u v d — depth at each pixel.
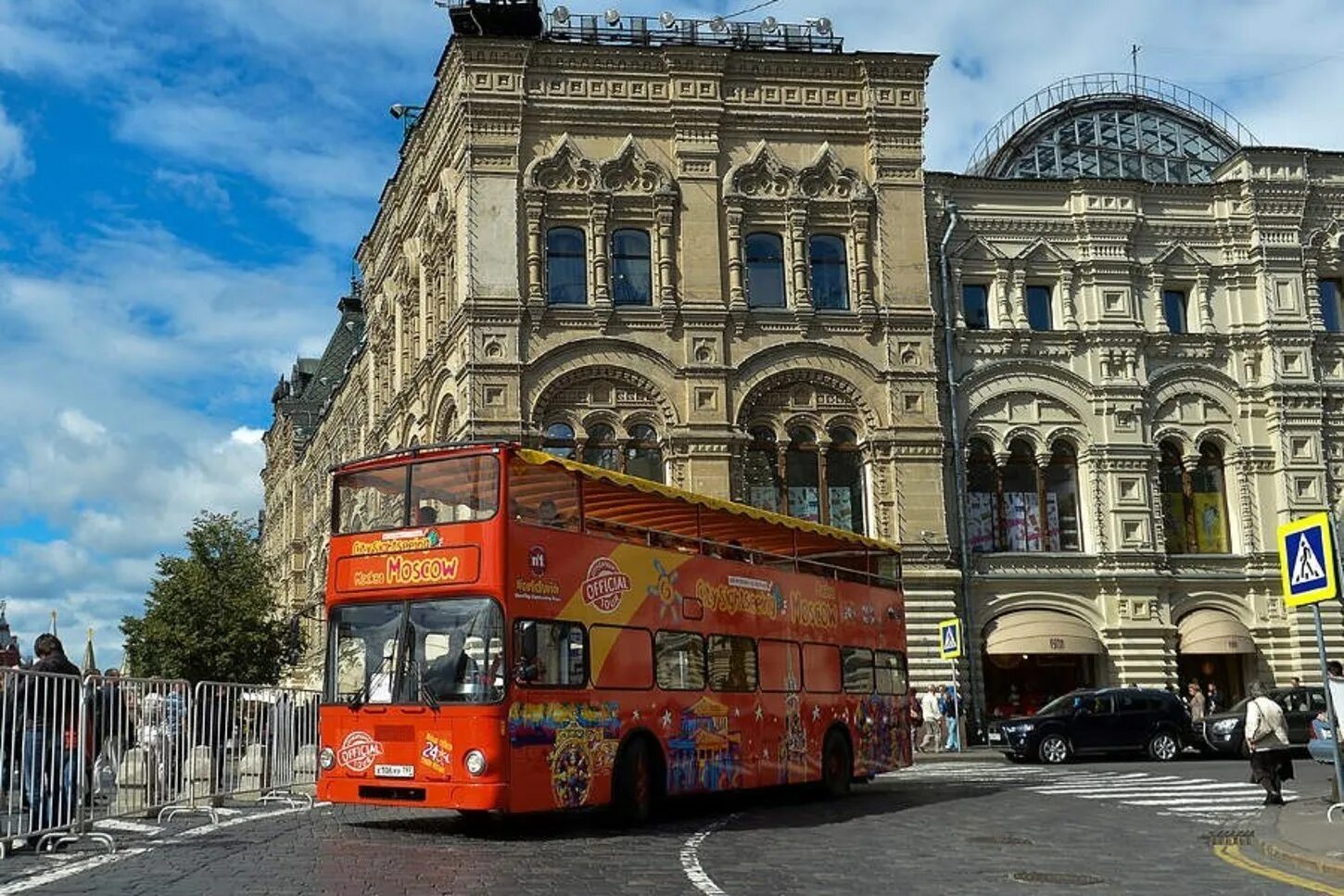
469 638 18.84
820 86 43.50
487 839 18.58
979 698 42.34
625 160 41.75
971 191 45.16
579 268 41.44
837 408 42.34
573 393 40.66
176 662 52.72
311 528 77.19
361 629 19.77
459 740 18.52
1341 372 46.31
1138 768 33.06
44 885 13.88
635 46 42.16
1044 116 53.75
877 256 43.03
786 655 24.92
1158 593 43.84
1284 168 46.66
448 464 19.58
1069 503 44.50
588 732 19.86
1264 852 17.05
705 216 42.03
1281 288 46.12
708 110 42.34
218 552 55.44
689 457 40.69
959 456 43.41
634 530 21.56
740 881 14.51
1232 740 35.50
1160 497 44.75
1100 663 43.47
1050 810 22.86
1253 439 45.53
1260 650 44.53
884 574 29.27
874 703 27.73
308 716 26.17
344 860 16.12
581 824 21.03
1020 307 44.72
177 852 16.91
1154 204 46.16
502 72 41.25
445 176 43.75
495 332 40.09
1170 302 46.38
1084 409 44.62
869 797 26.03
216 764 22.22
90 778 17.88
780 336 42.09
